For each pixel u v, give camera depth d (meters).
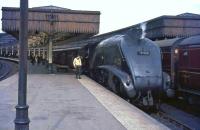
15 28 30.39
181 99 21.45
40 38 51.81
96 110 13.10
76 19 31.47
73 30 31.44
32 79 27.66
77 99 15.98
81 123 10.69
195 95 18.73
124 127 10.24
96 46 27.03
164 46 22.83
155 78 17.16
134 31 18.55
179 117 16.39
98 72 23.97
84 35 36.97
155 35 34.78
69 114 12.18
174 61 20.97
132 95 17.02
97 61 25.33
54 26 31.20
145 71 17.20
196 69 18.30
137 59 17.59
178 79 20.45
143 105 17.08
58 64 53.88
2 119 11.12
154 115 16.70
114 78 18.62
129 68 17.34
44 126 10.15
